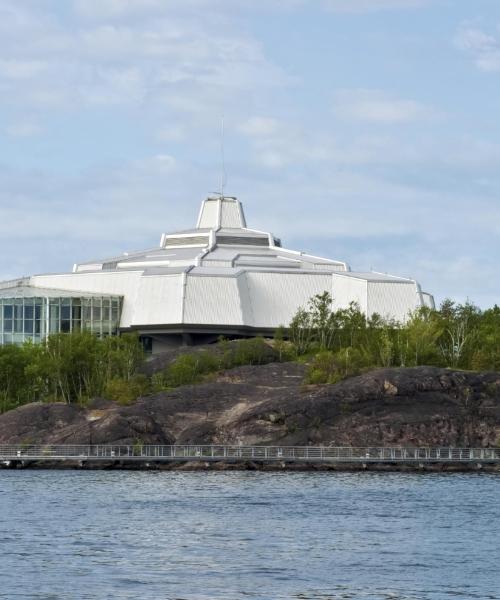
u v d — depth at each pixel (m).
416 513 195.38
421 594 138.50
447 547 165.00
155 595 136.62
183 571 148.38
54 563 151.62
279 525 182.00
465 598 136.88
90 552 158.62
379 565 152.75
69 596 135.50
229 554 158.62
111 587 139.75
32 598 134.50
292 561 154.62
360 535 173.88
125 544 164.88
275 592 138.62
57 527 178.00
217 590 139.25
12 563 151.12
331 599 136.00
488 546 166.00
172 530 176.62
